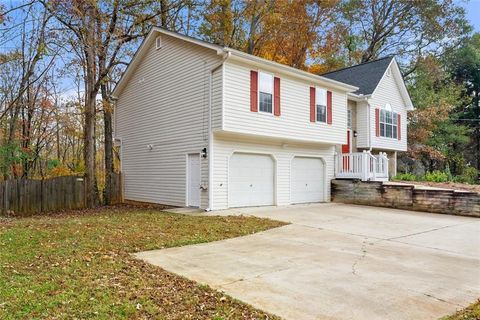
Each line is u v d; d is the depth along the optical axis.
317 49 26.75
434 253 7.21
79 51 16.84
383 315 4.09
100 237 8.03
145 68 16.64
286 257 6.68
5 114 17.98
